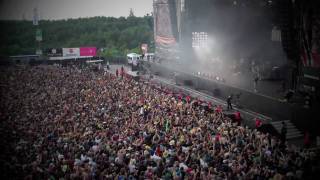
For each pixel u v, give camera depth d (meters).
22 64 72.25
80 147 21.16
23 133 23.94
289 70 37.44
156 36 63.59
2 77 49.47
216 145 22.55
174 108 33.31
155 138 23.92
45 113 30.22
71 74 54.31
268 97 35.31
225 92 42.44
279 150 22.78
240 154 21.25
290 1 34.47
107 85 45.34
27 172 17.42
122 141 22.70
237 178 17.94
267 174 18.55
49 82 46.75
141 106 34.03
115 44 94.50
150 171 18.14
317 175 19.59
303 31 33.19
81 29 96.00
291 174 18.58
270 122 32.44
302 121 31.23
